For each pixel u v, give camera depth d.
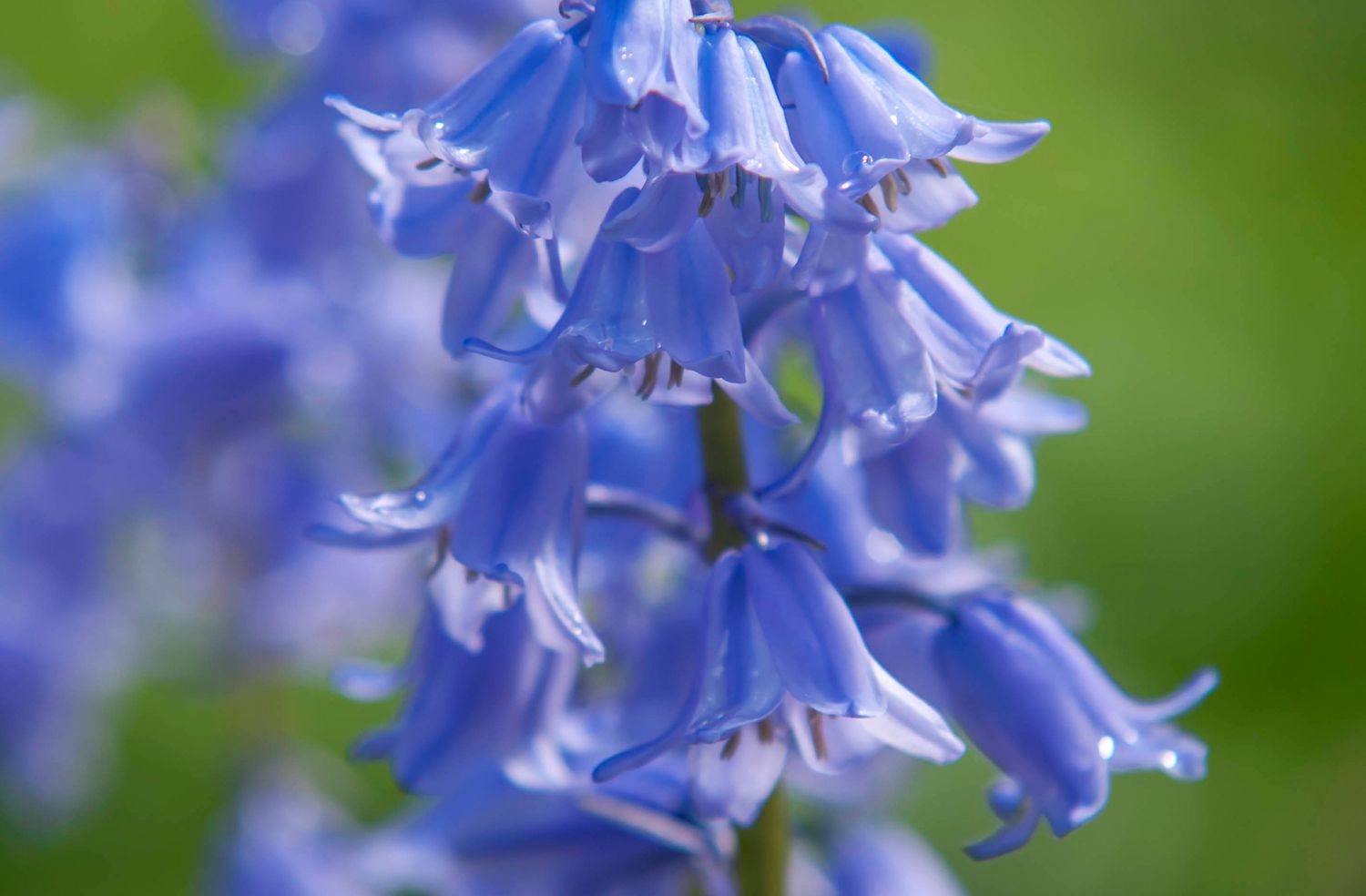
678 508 0.31
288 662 0.40
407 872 0.31
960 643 0.28
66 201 0.41
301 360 0.39
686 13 0.26
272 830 0.40
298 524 0.40
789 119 0.27
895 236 0.27
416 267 0.40
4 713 0.42
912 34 0.29
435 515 0.28
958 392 0.28
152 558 0.41
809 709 0.27
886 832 0.33
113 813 0.44
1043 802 0.28
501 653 0.29
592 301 0.26
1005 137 0.26
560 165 0.27
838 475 0.30
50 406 0.43
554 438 0.28
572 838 0.30
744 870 0.29
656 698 0.31
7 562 0.41
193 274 0.40
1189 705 0.28
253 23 0.39
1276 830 0.45
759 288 0.26
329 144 0.39
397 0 0.38
